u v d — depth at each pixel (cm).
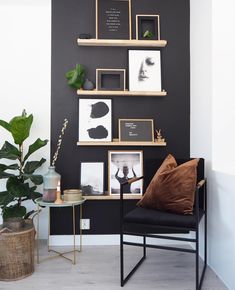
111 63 272
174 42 274
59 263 228
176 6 273
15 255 200
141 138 268
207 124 229
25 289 188
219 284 195
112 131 271
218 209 207
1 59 269
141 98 273
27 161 261
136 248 261
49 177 227
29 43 271
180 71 275
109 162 268
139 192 266
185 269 218
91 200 269
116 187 267
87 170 267
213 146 219
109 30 268
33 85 271
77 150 270
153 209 207
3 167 240
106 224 270
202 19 240
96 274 210
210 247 222
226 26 219
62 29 269
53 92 269
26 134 239
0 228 208
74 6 269
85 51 271
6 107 271
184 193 197
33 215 270
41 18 270
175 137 275
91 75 271
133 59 271
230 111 220
